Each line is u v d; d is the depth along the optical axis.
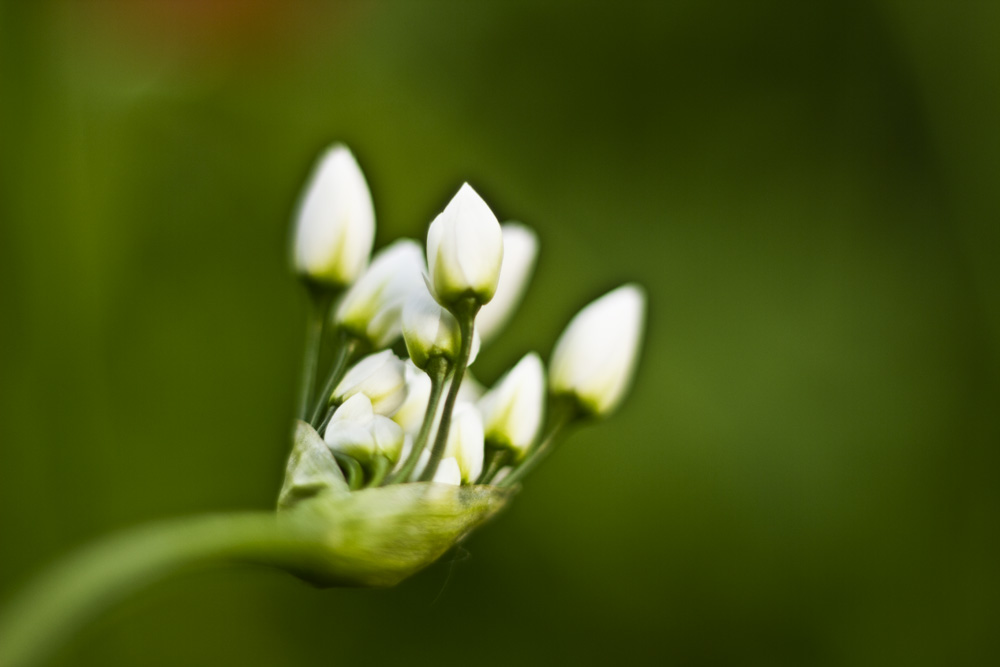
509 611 0.44
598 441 0.46
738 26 0.55
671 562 0.45
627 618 0.44
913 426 0.49
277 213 0.49
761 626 0.45
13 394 0.37
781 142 0.55
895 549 0.47
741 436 0.47
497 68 0.55
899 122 0.53
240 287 0.48
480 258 0.24
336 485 0.23
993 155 0.49
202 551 0.22
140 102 0.42
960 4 0.49
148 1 0.40
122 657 0.39
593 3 0.56
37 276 0.38
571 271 0.51
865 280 0.52
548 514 0.45
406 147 0.52
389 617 0.44
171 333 0.46
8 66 0.36
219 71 0.42
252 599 0.42
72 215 0.39
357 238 0.26
